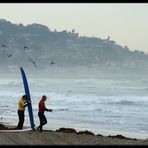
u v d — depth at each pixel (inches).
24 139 1678.2
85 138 1745.8
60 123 3021.7
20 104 1879.9
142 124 3100.4
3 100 5516.7
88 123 3093.0
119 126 2965.1
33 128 1856.5
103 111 4050.2
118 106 4685.0
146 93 7682.1
